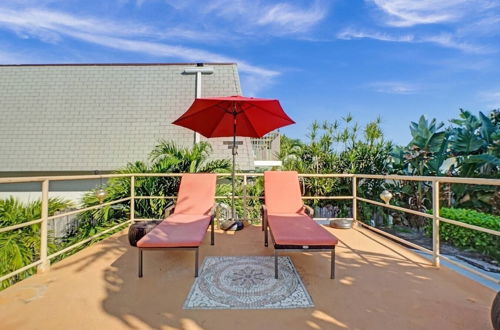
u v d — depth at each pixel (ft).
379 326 7.05
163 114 28.81
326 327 7.01
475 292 8.77
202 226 11.64
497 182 8.30
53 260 16.57
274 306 7.93
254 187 22.41
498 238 15.30
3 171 26.08
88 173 26.96
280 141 34.83
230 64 31.81
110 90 30.14
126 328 6.95
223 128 17.08
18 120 28.55
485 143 20.12
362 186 22.54
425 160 21.70
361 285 9.21
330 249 9.71
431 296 8.51
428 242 18.47
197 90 29.53
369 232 15.98
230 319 7.32
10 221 16.46
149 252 12.35
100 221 19.83
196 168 20.93
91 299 8.28
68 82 30.68
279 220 12.40
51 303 8.05
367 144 23.43
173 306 7.91
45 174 26.94
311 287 9.05
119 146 27.37
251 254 12.12
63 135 27.86
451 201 21.26
